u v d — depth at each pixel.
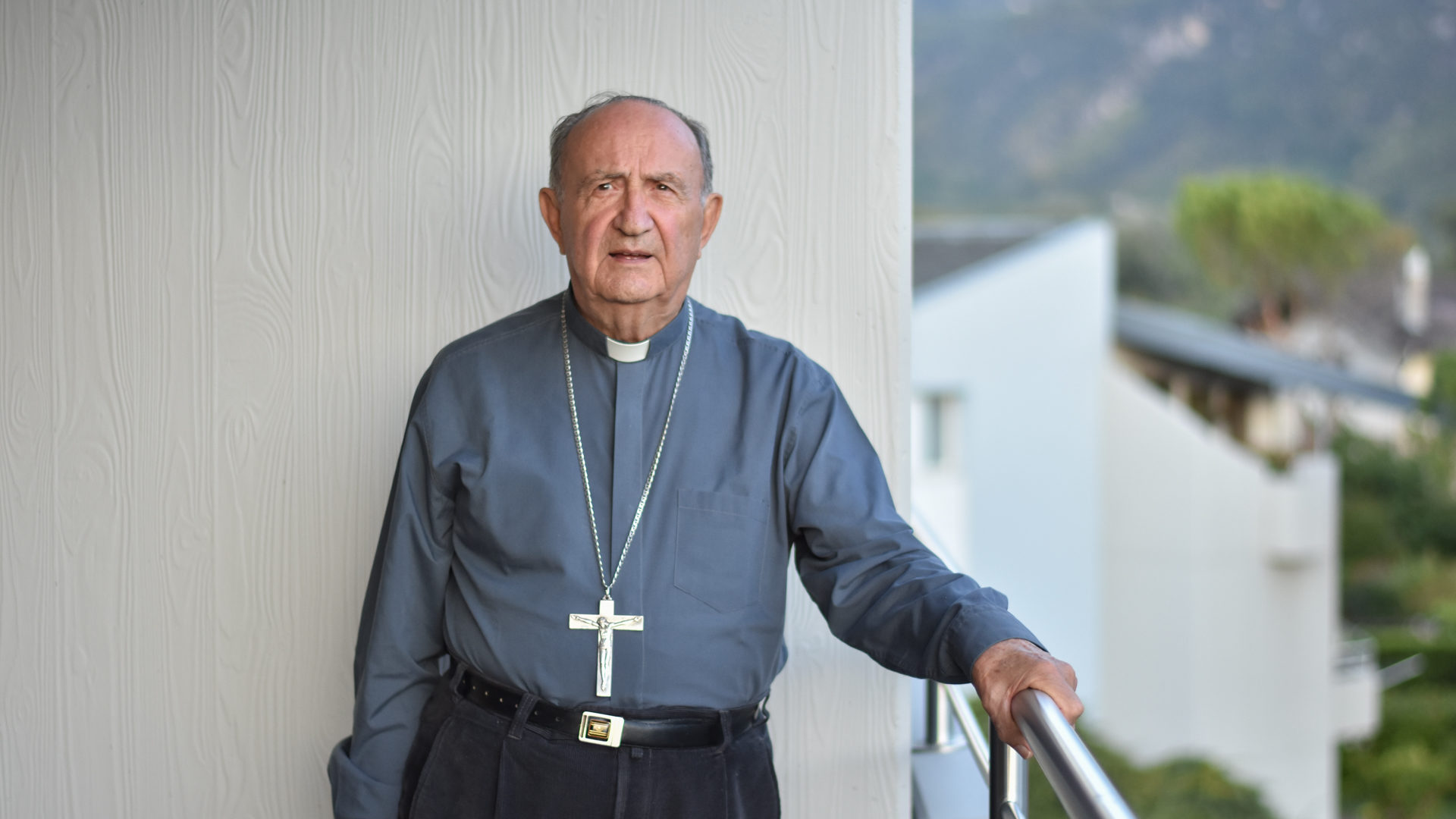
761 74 1.90
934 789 1.98
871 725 1.93
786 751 1.93
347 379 1.95
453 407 1.51
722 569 1.46
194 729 2.00
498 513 1.47
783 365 1.51
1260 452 19.05
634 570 1.44
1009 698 1.21
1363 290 25.31
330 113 1.92
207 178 1.93
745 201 1.90
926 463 14.09
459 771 1.47
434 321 1.94
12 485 1.97
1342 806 19.00
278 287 1.94
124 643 1.99
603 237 1.40
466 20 1.91
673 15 1.90
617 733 1.42
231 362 1.95
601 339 1.48
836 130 1.90
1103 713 16.36
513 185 1.93
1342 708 17.25
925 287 13.98
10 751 2.00
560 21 1.91
